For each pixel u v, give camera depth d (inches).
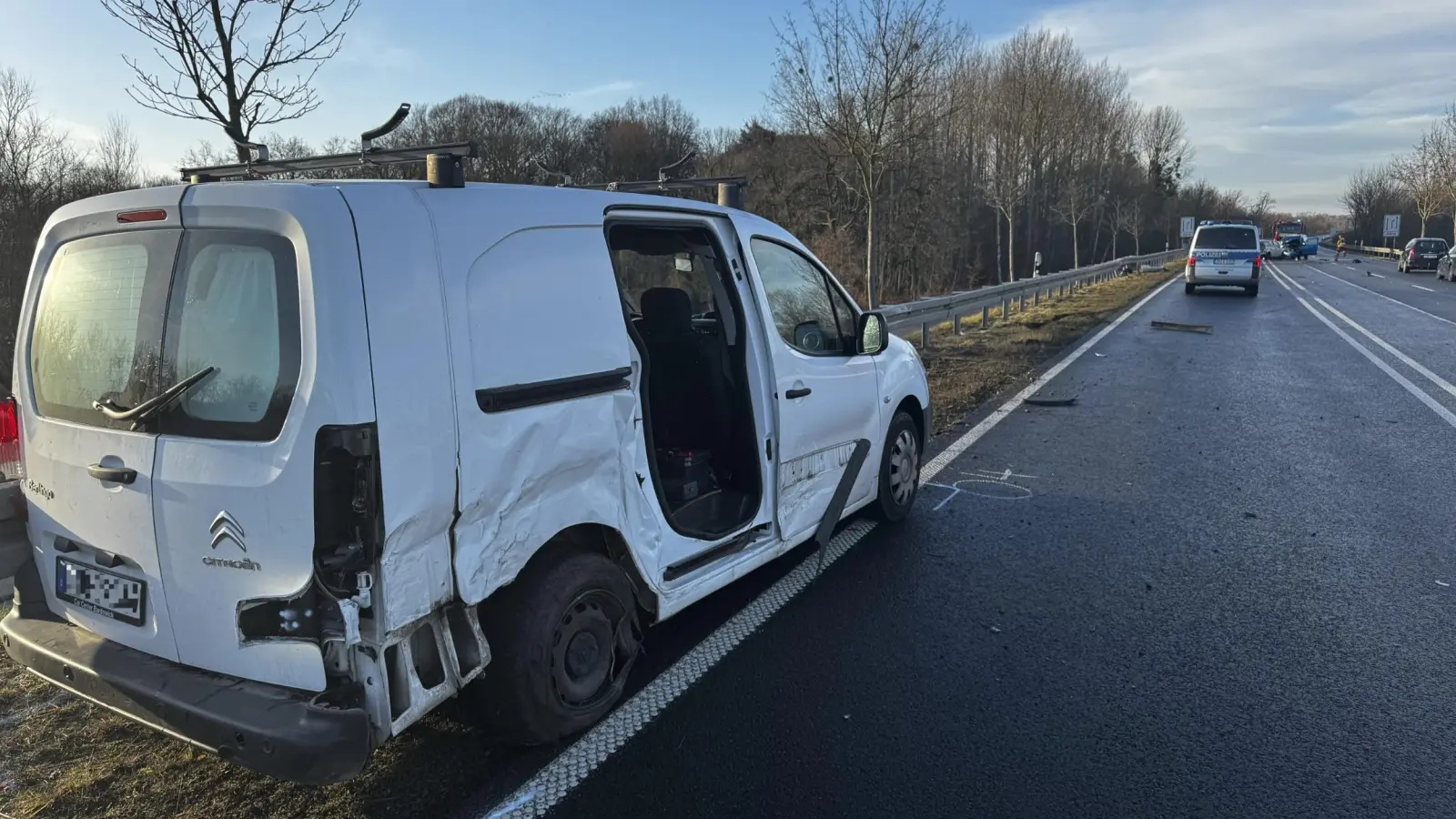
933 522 225.5
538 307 118.4
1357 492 247.8
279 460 97.0
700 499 171.2
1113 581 186.7
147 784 116.4
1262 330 665.6
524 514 116.3
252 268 101.0
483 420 109.2
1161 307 881.5
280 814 111.1
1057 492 250.7
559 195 127.4
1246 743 127.1
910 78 566.9
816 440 183.6
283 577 99.0
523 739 123.1
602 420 128.2
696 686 143.6
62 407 117.0
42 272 121.2
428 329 103.0
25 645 118.4
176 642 108.4
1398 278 1482.5
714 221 161.5
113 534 110.8
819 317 195.0
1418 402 378.6
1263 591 180.9
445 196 110.0
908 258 1332.4
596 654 132.3
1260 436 318.0
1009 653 154.6
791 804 113.9
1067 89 1552.7
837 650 156.2
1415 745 126.0
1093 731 130.3
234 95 216.5
